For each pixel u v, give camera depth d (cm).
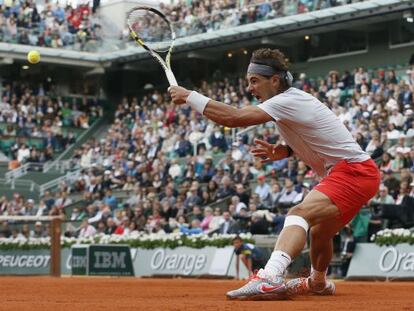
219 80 4741
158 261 2897
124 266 2920
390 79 3612
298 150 959
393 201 2570
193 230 2912
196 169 3638
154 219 3231
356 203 927
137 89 5334
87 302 875
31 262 2920
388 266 2345
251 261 2575
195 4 4675
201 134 3959
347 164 927
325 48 4434
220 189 3275
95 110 5106
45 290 1312
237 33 4456
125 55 4978
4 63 4884
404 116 3200
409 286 1511
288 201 2834
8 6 4894
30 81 5150
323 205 915
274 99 915
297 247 907
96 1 5088
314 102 927
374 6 3909
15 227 3034
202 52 4838
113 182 4003
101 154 4497
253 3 4444
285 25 4278
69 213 3984
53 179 4528
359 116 3369
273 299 909
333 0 4053
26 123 4784
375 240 2389
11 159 4662
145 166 3919
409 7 3819
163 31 3497
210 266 2733
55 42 4981
